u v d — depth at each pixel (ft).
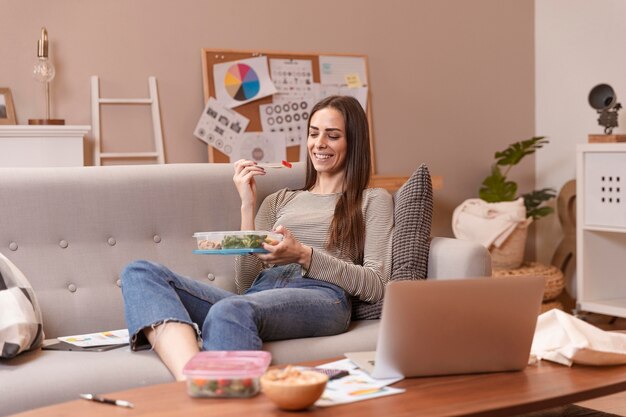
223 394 5.15
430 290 5.58
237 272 8.61
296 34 14.46
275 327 7.32
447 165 15.98
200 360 5.42
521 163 16.63
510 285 5.73
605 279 13.78
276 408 4.94
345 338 7.64
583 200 13.41
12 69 12.23
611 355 6.07
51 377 6.46
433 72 15.79
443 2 15.85
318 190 8.92
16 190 8.10
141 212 8.61
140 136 13.24
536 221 16.76
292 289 7.63
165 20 13.34
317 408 5.01
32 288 7.82
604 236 13.71
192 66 13.60
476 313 5.72
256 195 9.09
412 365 5.74
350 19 14.96
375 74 15.21
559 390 5.46
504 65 16.47
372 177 14.02
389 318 5.57
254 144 14.02
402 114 15.49
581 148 13.35
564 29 16.06
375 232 8.39
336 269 7.87
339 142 8.61
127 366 6.71
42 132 11.64
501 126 16.49
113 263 8.42
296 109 14.39
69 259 8.24
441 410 4.98
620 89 14.98
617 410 9.57
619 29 14.94
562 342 6.30
